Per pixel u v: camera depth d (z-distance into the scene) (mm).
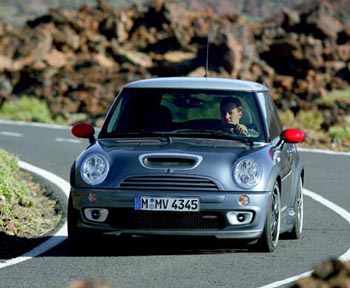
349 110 72750
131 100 25375
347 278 16172
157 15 92062
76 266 21953
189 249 23984
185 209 22719
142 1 196125
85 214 23172
